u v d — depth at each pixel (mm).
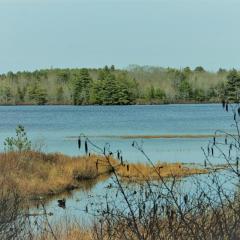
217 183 15062
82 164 63281
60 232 20656
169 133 151125
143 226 11617
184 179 15281
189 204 13523
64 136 147250
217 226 11070
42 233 18812
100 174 63719
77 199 46656
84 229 21016
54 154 67250
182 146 105000
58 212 33375
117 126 191500
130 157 84688
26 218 20766
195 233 10938
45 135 150875
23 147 65188
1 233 16312
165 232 11273
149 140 124875
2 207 17109
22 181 53438
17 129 68750
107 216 14891
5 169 55156
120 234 12734
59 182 55594
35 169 58438
